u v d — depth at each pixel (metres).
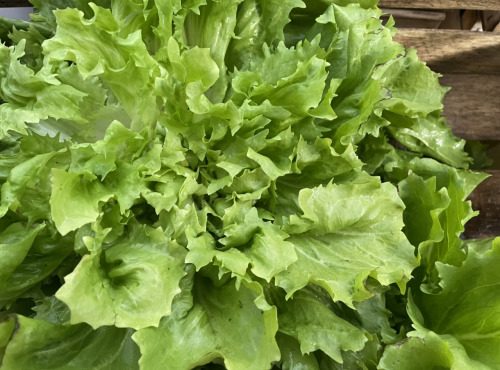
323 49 0.27
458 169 0.33
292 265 0.25
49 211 0.24
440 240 0.27
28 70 0.24
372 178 0.26
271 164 0.24
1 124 0.24
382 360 0.24
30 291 0.25
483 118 0.40
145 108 0.24
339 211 0.25
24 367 0.22
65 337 0.23
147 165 0.24
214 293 0.25
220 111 0.24
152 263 0.22
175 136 0.25
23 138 0.24
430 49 0.39
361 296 0.24
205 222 0.24
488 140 0.42
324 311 0.25
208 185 0.25
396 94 0.32
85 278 0.21
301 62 0.25
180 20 0.26
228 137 0.25
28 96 0.25
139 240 0.24
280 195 0.27
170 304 0.22
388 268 0.25
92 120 0.26
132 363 0.23
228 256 0.23
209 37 0.28
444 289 0.26
